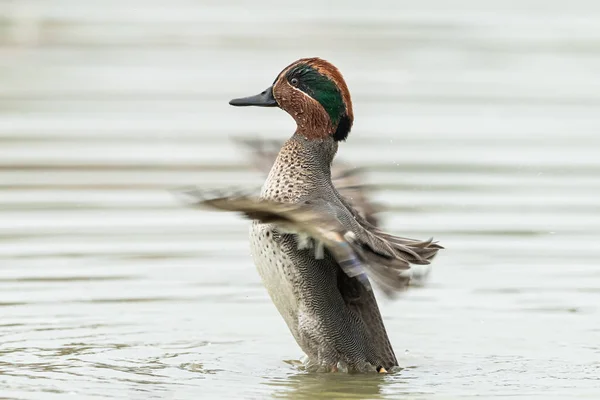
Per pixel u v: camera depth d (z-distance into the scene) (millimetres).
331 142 9969
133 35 28000
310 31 28812
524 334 10883
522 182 16453
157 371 9578
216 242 13711
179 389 9039
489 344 10594
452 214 14922
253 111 21156
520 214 14898
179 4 32875
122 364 9781
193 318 11266
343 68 24531
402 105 21281
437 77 23656
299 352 10336
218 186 15727
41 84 22641
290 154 9836
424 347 10516
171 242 13656
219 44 27016
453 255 13305
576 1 32719
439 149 18266
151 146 18203
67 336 10570
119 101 21312
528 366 9891
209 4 32969
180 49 26391
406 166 17312
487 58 25500
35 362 9734
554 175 16812
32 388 8977
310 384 9258
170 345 10430
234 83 23062
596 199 15594
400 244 9453
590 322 11242
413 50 26406
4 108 20578
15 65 24438
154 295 11867
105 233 13922
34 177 16391
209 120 20172
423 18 30656
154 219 14633
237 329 11016
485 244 13664
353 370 9633
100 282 12203
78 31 28297
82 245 13422
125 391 8953
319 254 9102
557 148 18312
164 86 22797
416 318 11414
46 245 13391
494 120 20203
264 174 10445
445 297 12000
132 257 13078
